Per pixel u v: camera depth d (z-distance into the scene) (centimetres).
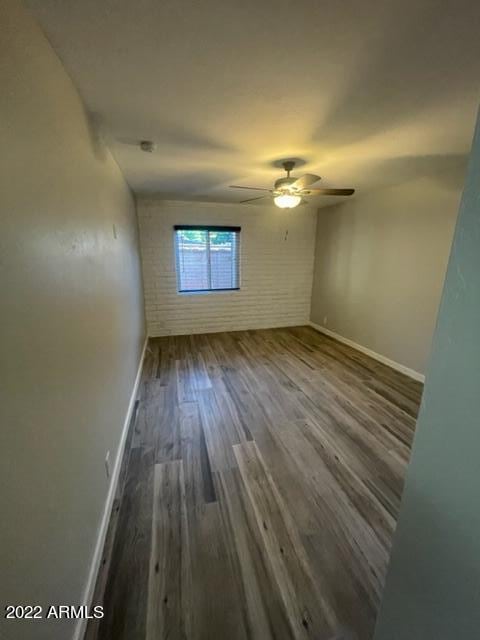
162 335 485
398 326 352
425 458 64
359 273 414
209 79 136
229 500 164
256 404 271
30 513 77
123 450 206
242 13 98
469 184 49
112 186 227
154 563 130
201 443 215
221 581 123
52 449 93
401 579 75
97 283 163
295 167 272
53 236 103
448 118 175
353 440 218
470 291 51
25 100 87
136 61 122
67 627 97
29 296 82
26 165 85
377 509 159
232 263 496
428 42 112
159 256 455
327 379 327
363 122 180
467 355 52
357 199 409
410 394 292
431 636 67
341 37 110
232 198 420
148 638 105
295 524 150
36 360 85
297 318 548
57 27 101
